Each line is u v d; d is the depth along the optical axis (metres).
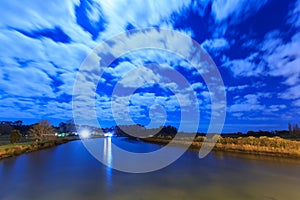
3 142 29.11
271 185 7.46
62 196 6.29
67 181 8.18
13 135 26.08
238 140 20.56
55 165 12.16
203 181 8.12
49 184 7.71
